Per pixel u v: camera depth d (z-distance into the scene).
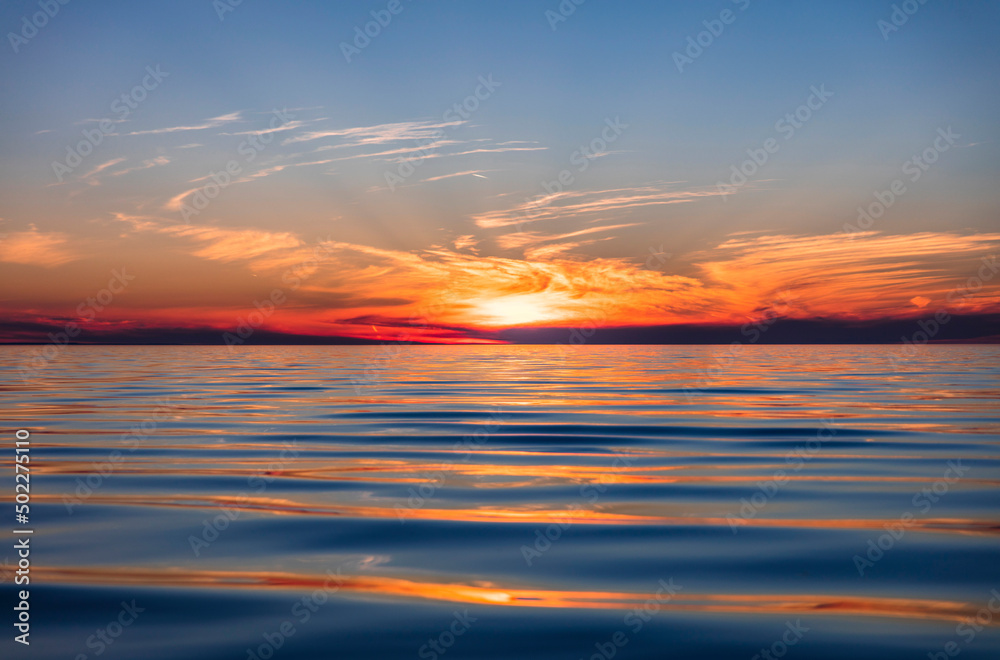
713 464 10.71
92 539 7.02
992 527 7.36
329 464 10.75
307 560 6.44
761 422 15.22
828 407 18.27
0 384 26.83
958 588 5.71
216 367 41.41
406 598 5.56
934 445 12.27
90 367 41.22
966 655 4.59
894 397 21.03
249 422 15.38
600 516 7.83
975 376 31.31
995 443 12.45
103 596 5.58
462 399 20.75
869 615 5.21
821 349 97.31
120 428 14.42
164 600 5.50
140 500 8.55
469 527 7.43
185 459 11.12
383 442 12.75
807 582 5.86
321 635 4.90
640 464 10.71
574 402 19.80
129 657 4.59
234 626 5.05
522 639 4.84
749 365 44.03
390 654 4.63
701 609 5.33
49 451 11.80
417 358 58.84
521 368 40.84
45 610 5.31
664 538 7.04
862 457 11.21
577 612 5.29
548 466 10.59
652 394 22.44
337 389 24.50
